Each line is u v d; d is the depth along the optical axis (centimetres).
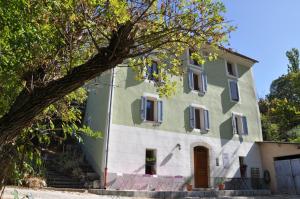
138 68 586
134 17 388
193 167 1633
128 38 378
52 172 1376
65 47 413
